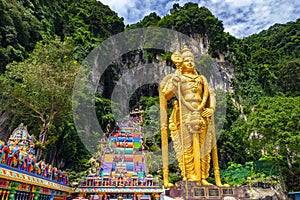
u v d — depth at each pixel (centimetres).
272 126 2666
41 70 2525
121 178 2312
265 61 8131
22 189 1316
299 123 2558
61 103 2591
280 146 2677
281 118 2656
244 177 2858
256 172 2905
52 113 2609
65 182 1994
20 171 1282
